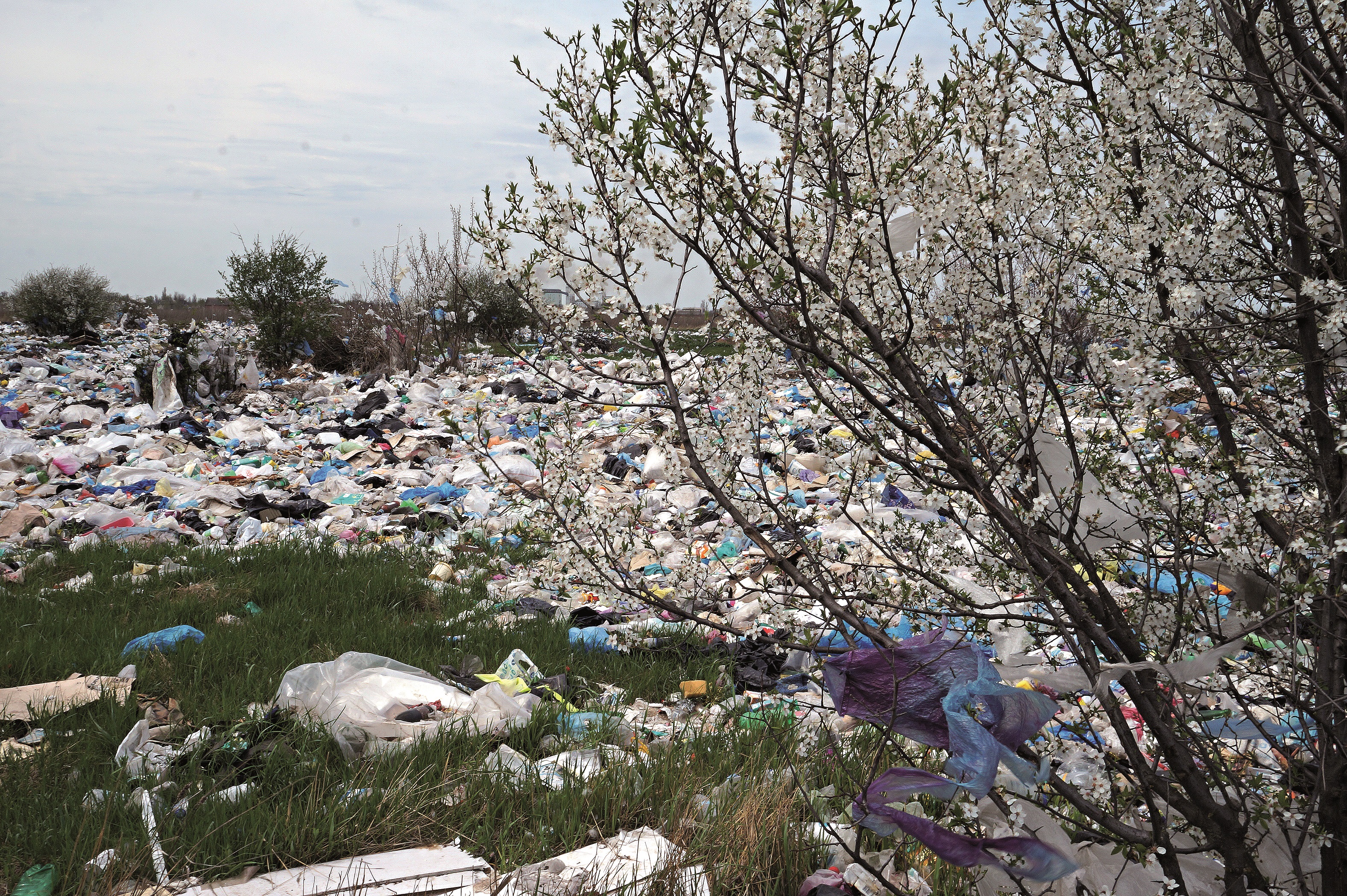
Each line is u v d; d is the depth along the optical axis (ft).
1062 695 8.55
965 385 8.28
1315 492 7.76
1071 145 8.00
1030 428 7.47
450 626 18.81
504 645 17.70
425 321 65.72
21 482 33.06
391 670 15.11
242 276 64.13
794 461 27.81
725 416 9.48
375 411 48.14
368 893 9.89
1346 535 6.83
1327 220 7.37
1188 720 7.91
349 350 66.95
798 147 7.34
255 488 32.37
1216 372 8.03
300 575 21.52
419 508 30.07
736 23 7.49
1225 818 7.27
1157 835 7.46
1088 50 7.87
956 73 8.65
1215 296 7.16
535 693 15.25
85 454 37.09
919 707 7.60
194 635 17.21
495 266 8.76
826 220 8.41
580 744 13.47
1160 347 7.45
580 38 8.11
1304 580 7.41
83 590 20.34
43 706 13.93
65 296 76.95
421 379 58.95
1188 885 7.91
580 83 8.21
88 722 13.71
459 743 13.11
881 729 7.68
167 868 10.14
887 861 9.49
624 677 16.46
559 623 19.03
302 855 10.55
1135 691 7.39
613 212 8.12
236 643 16.69
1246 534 7.54
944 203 7.23
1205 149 7.29
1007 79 7.38
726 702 14.90
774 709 14.20
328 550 24.17
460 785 11.93
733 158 7.38
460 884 10.07
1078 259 7.26
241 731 12.95
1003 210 7.30
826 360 7.30
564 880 9.89
